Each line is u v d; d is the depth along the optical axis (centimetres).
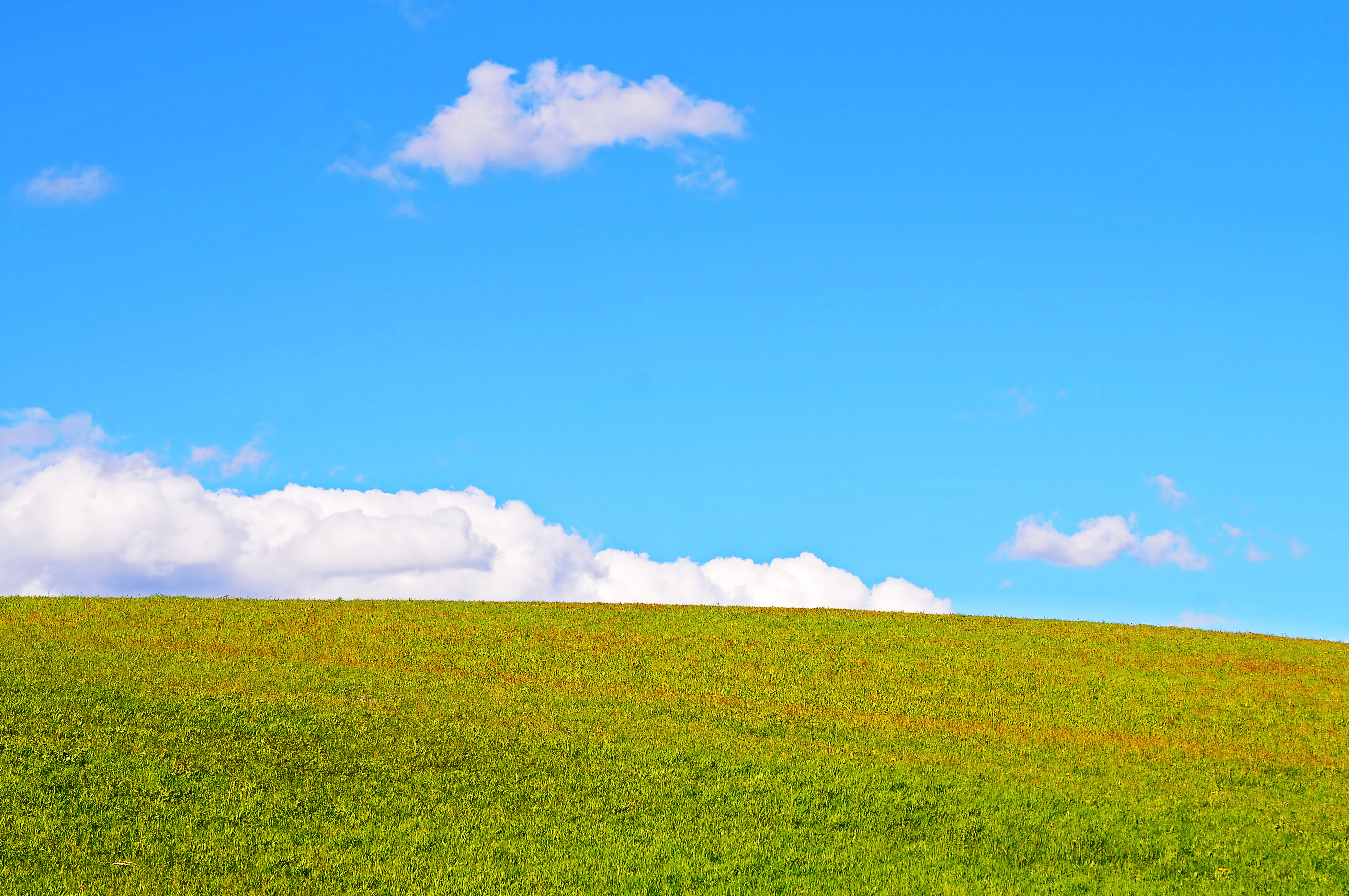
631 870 2014
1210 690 4009
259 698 2922
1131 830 2316
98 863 1828
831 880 2008
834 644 4797
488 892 1873
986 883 2005
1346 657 4712
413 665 3997
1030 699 3853
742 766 2692
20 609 4638
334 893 1823
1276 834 2312
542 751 2706
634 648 4569
